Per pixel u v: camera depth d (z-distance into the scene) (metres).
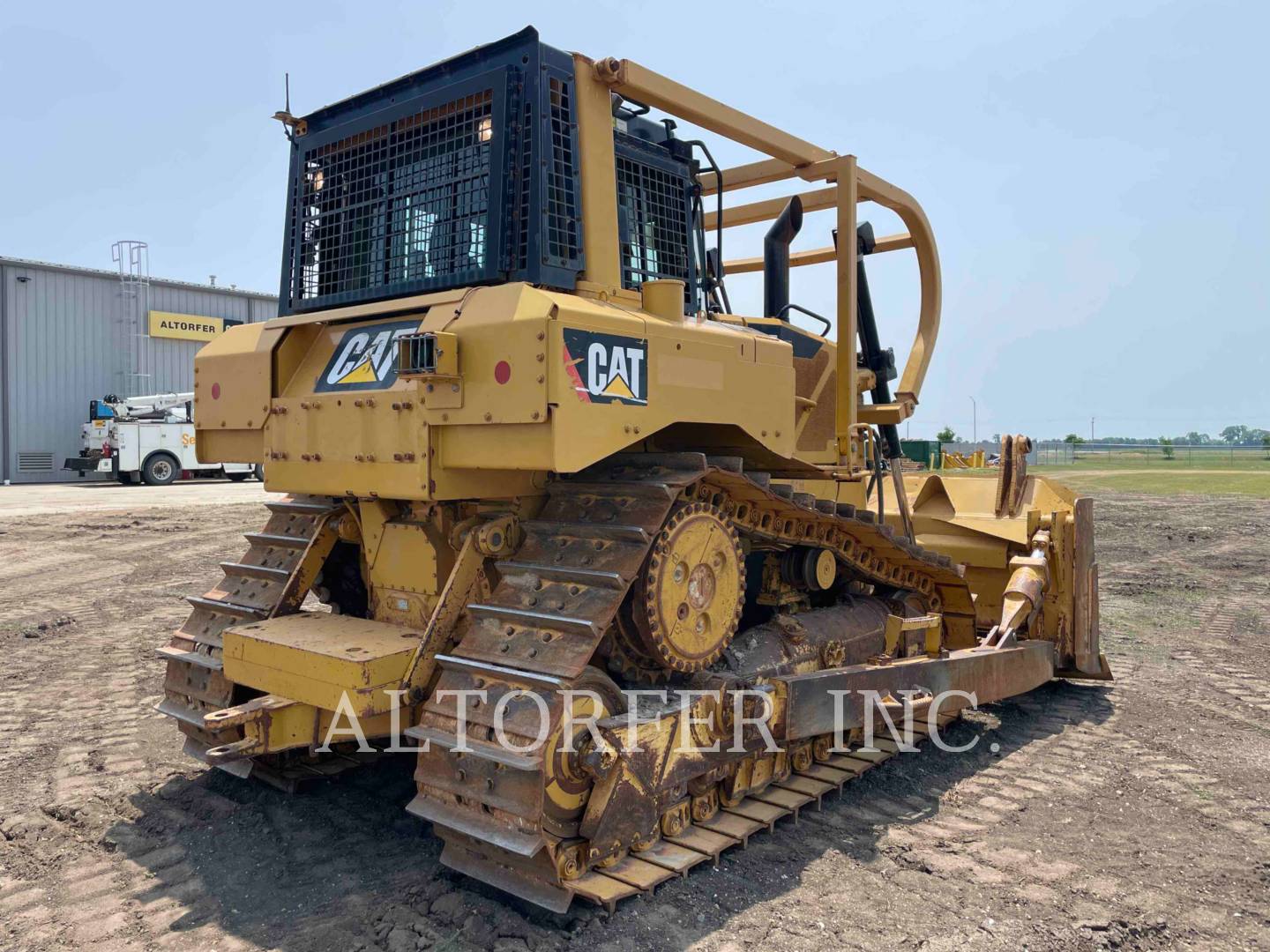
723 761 3.65
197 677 4.29
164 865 3.52
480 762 3.07
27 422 27.14
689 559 3.62
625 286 4.09
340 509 4.38
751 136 4.71
